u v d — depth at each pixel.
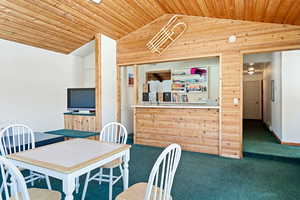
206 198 2.19
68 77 4.95
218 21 3.72
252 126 6.87
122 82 5.61
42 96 4.27
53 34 3.83
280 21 3.16
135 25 4.37
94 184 2.54
